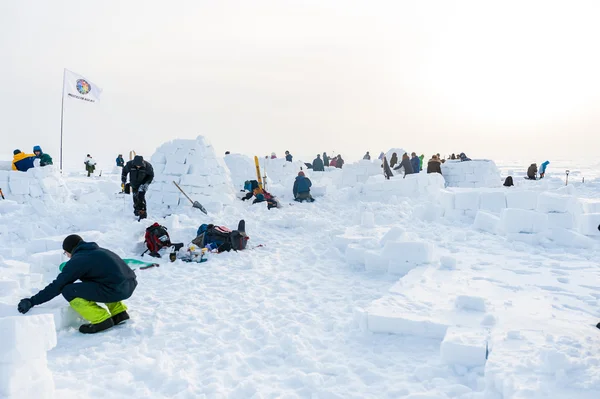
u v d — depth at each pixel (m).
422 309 4.68
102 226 9.88
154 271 7.08
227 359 3.96
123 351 4.13
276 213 12.30
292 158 24.09
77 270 4.56
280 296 5.90
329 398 3.33
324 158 29.42
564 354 3.13
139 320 4.99
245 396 3.43
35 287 5.47
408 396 3.22
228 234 8.48
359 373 3.73
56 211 10.70
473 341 3.71
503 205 10.08
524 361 3.30
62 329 4.68
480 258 7.18
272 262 7.74
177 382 3.55
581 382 2.94
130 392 3.44
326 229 10.43
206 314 5.18
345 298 5.77
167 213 11.77
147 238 8.14
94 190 12.93
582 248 7.80
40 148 11.92
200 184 12.18
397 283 5.69
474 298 4.60
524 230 8.37
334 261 7.77
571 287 5.47
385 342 4.28
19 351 2.92
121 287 4.69
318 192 15.87
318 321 4.95
